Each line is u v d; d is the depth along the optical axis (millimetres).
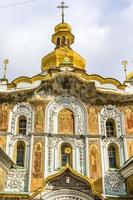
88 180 27531
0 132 30812
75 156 30266
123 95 33344
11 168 29297
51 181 27750
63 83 33438
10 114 31891
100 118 32281
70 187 27609
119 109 32844
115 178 29453
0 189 27297
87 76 34281
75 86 33375
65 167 27891
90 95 33156
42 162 29609
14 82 33281
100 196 26906
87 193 27219
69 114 32344
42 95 32844
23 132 31562
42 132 30953
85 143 30797
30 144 30344
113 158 30906
